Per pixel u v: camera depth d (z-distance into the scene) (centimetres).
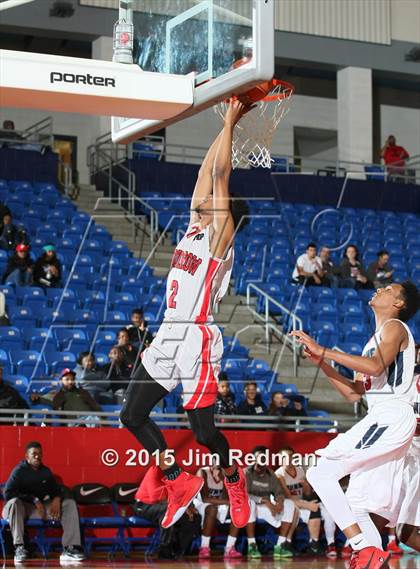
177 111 349
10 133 1372
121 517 783
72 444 768
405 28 1702
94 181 1414
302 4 1622
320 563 732
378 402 423
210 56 342
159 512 757
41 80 321
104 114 354
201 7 353
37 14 1434
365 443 414
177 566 693
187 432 782
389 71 1691
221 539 832
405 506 511
